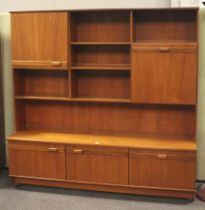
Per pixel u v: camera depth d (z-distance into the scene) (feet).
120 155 11.55
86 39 12.89
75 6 14.87
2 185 12.87
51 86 13.48
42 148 12.12
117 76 12.95
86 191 12.30
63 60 12.14
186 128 12.62
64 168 12.05
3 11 15.56
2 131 14.01
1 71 13.78
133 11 11.74
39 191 12.33
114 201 11.51
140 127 12.98
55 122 13.66
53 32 12.07
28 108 13.78
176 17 12.17
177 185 11.29
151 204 11.28
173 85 11.51
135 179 11.56
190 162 11.09
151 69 11.56
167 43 11.43
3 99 13.98
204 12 11.96
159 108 12.71
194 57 11.27
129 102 11.94
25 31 12.26
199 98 12.41
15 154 12.38
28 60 12.39
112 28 12.67
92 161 11.80
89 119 13.37
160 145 11.39
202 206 11.11
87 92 13.25
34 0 15.23
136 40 12.50
